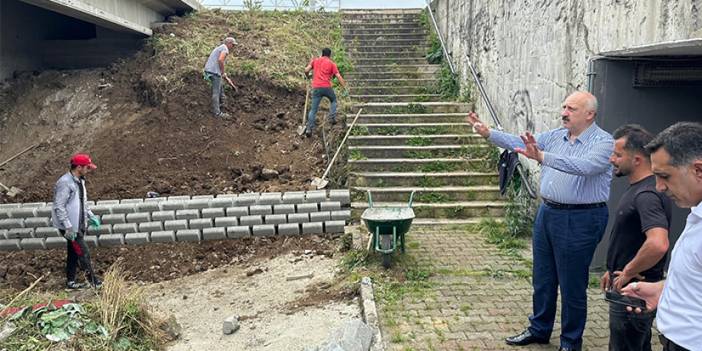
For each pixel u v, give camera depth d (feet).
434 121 32.78
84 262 21.36
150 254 23.45
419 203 26.76
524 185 25.11
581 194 12.94
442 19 42.09
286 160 29.14
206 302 19.44
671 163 7.52
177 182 27.17
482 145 29.91
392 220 19.39
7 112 33.88
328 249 23.25
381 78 38.52
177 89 32.83
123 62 36.88
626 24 17.43
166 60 34.94
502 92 29.81
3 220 24.06
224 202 23.95
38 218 24.07
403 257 21.39
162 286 21.26
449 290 18.35
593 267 19.80
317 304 18.37
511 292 18.13
